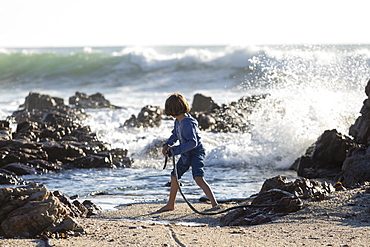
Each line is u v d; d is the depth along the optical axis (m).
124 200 13.37
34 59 99.25
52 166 20.22
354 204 9.83
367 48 33.44
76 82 87.38
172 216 10.43
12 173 18.66
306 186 10.99
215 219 10.00
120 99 57.25
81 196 14.30
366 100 18.39
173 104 11.26
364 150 16.75
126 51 101.25
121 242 7.26
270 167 21.22
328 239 7.35
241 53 81.44
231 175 18.88
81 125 28.34
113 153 22.52
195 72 81.06
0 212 8.06
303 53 29.41
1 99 60.62
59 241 7.38
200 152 11.53
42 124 26.34
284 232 8.05
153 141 24.88
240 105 35.59
